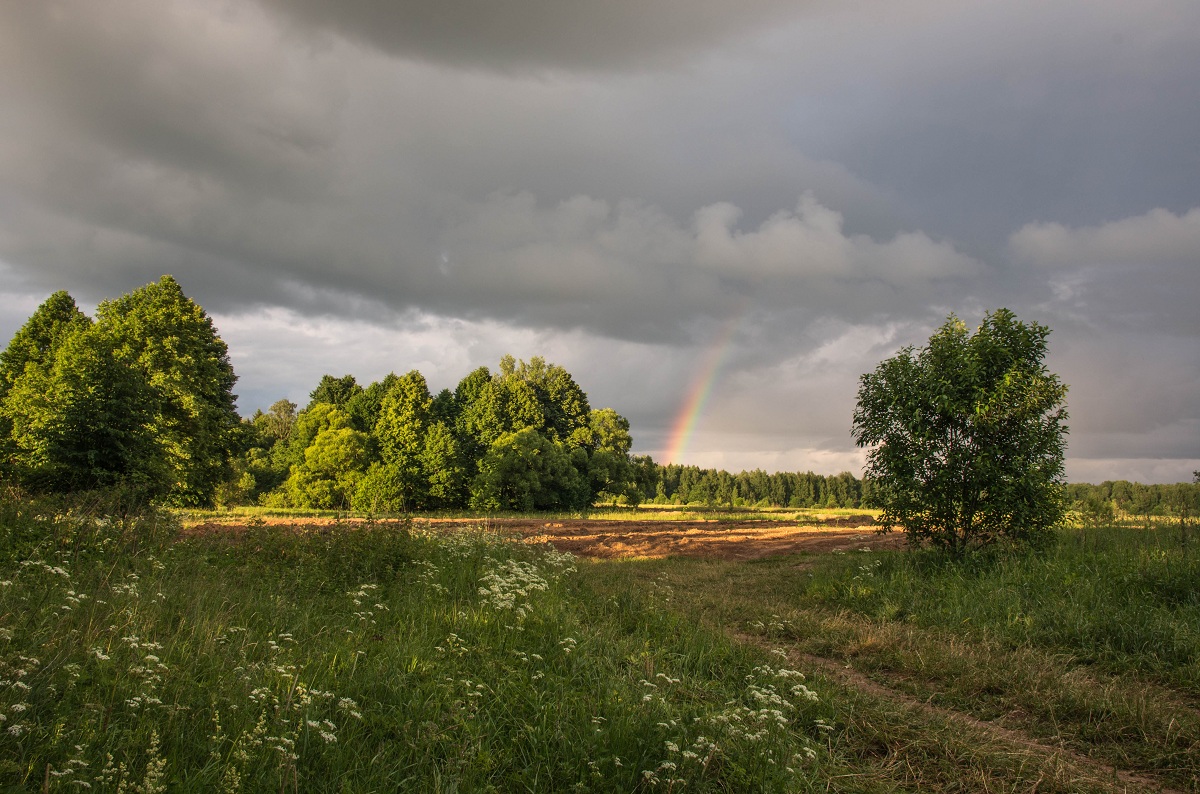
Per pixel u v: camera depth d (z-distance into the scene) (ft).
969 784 16.33
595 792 14.28
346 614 26.76
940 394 48.91
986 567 44.24
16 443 75.25
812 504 425.28
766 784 14.65
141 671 15.31
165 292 114.83
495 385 220.23
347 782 13.10
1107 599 34.27
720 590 47.42
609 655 23.93
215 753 12.98
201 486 119.14
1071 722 20.89
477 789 13.76
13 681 13.96
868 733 19.29
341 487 179.73
